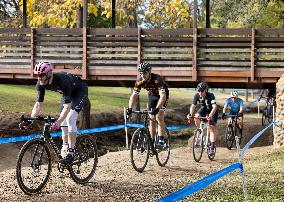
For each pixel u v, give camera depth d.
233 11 31.89
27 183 9.25
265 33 21.61
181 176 11.95
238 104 19.38
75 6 26.33
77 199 9.08
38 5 27.31
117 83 24.28
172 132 32.03
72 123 9.71
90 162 10.60
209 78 21.97
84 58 22.53
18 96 35.44
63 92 9.45
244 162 14.59
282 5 30.50
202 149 14.83
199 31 21.97
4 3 39.94
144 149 12.52
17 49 23.16
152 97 12.87
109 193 9.66
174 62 22.09
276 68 21.56
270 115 29.92
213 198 8.65
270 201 8.44
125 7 28.67
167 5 26.27
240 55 21.78
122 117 31.86
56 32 22.88
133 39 22.44
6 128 24.83
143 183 10.83
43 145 9.44
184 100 51.00
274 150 16.80
